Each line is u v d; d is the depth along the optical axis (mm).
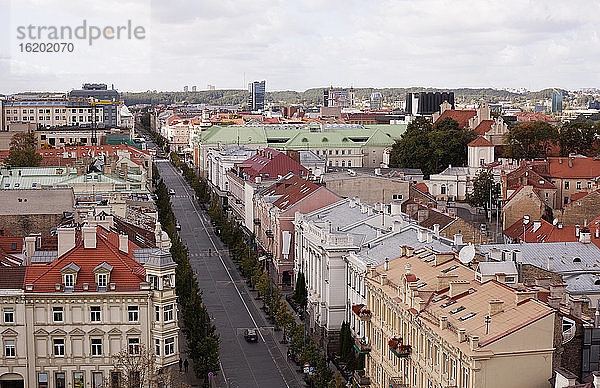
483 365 78438
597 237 154375
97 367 104500
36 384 104312
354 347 120875
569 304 93438
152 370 98000
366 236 137875
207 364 121438
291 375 127188
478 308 87812
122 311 104062
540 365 79688
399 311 100625
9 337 103438
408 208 175750
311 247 148000
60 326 103875
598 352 83312
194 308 134500
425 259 110438
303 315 154000
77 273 104062
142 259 110812
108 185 195875
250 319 157750
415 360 94812
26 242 114062
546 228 167625
